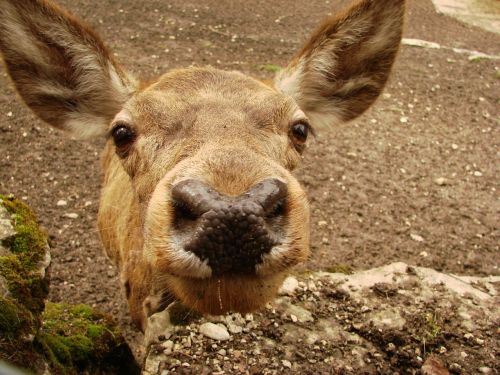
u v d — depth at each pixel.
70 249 0.76
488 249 0.84
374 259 0.79
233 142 0.38
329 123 0.61
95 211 0.84
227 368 0.48
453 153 1.10
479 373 0.50
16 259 0.36
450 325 0.56
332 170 1.00
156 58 1.31
